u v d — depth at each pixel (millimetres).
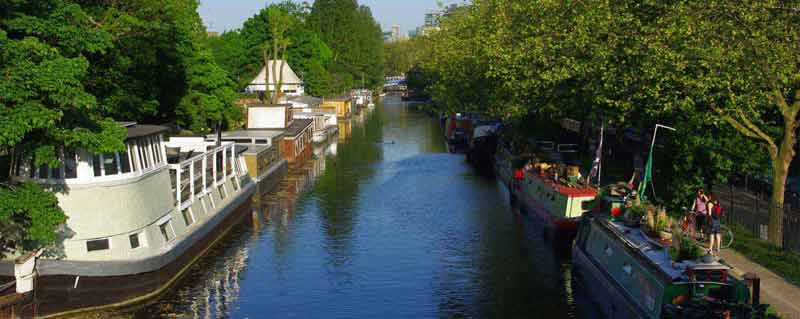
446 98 90500
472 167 71562
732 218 36875
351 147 89312
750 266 28812
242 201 47062
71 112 25781
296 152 71062
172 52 53000
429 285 33812
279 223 46250
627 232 30219
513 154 61469
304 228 44938
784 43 29719
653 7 36531
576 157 63031
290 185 61188
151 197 31469
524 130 68000
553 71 43531
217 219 40312
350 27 174375
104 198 28359
